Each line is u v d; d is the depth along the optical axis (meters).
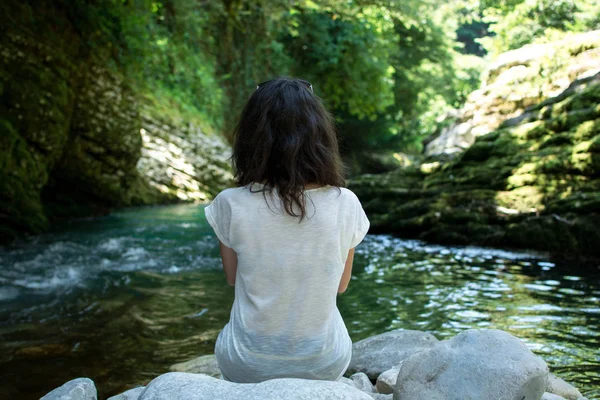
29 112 9.52
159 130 17.38
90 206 13.02
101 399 3.45
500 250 8.78
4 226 9.05
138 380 3.76
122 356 4.20
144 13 14.87
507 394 2.02
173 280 6.60
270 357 1.97
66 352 4.25
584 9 15.61
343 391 1.78
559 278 6.61
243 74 23.97
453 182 10.95
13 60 9.36
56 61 10.26
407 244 9.65
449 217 9.80
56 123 10.05
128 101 13.45
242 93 23.86
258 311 1.97
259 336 1.97
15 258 7.60
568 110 9.99
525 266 7.41
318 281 1.97
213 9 21.53
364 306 5.48
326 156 1.98
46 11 10.43
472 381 2.10
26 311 5.30
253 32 23.98
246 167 1.99
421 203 10.66
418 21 18.20
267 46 24.19
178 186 16.91
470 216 9.55
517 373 2.04
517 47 17.20
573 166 8.76
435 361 2.24
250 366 1.98
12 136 9.21
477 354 2.18
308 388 1.77
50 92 9.92
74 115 11.93
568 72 13.97
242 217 1.96
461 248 9.10
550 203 8.56
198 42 22.00
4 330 4.73
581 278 6.59
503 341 2.20
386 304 5.54
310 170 1.95
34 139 9.72
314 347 1.98
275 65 24.84
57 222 11.24
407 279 6.69
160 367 3.99
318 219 1.96
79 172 12.47
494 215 9.28
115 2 12.69
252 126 2.01
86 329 4.80
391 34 25.11
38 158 9.88
